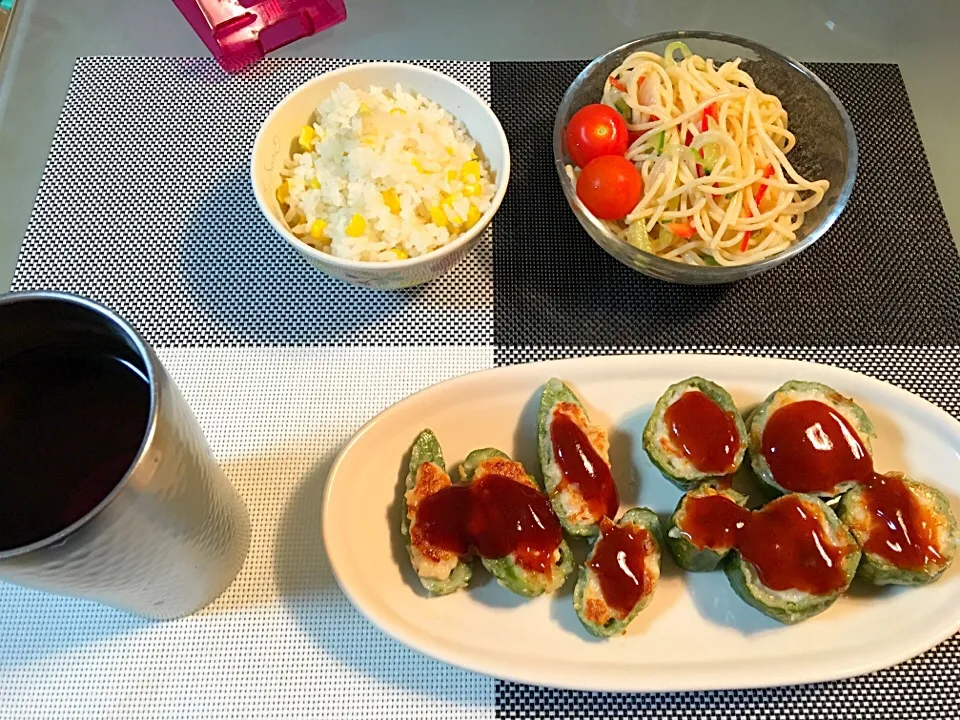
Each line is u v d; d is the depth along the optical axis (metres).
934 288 0.99
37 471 0.58
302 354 0.92
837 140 0.96
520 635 0.75
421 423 0.84
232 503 0.74
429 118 0.92
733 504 0.79
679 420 0.82
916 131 1.10
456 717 0.75
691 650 0.76
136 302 0.94
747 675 0.72
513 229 1.00
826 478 0.81
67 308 0.54
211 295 0.95
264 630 0.78
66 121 1.06
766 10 1.19
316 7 1.15
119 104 1.08
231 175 1.03
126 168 1.03
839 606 0.79
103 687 0.75
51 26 1.14
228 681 0.76
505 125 1.08
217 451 0.86
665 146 0.98
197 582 0.72
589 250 0.99
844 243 1.01
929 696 0.77
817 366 0.87
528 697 0.76
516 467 0.80
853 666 0.73
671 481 0.83
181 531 0.60
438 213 0.86
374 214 0.84
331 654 0.77
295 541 0.82
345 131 0.88
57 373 0.61
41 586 0.54
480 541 0.76
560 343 0.94
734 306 0.97
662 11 1.19
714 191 0.95
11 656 0.76
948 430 0.84
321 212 0.88
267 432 0.87
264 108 1.08
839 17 1.19
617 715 0.76
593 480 0.80
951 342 0.95
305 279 0.96
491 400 0.85
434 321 0.94
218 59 1.12
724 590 0.79
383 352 0.92
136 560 0.58
